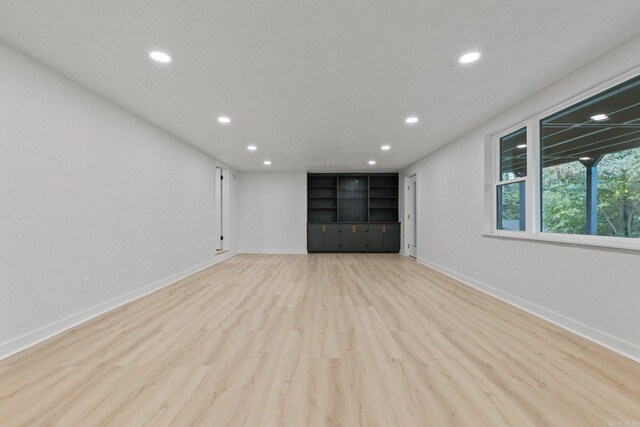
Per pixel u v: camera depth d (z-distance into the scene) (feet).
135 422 4.70
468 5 5.70
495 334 8.24
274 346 7.48
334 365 6.52
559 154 9.57
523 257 10.43
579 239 8.62
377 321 9.29
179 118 12.21
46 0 5.51
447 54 7.45
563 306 8.73
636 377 5.98
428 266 19.45
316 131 13.99
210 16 6.02
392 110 11.25
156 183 13.34
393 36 6.71
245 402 5.22
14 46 7.12
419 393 5.49
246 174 26.45
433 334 8.25
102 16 6.00
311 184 28.09
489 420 4.75
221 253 21.98
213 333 8.31
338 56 7.54
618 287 7.13
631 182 7.45
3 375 6.07
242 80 8.84
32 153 7.66
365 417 4.83
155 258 13.28
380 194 27.86
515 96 9.98
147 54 7.45
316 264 20.49
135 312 10.12
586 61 7.79
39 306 7.82
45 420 4.74
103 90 9.57
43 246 7.95
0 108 6.93
